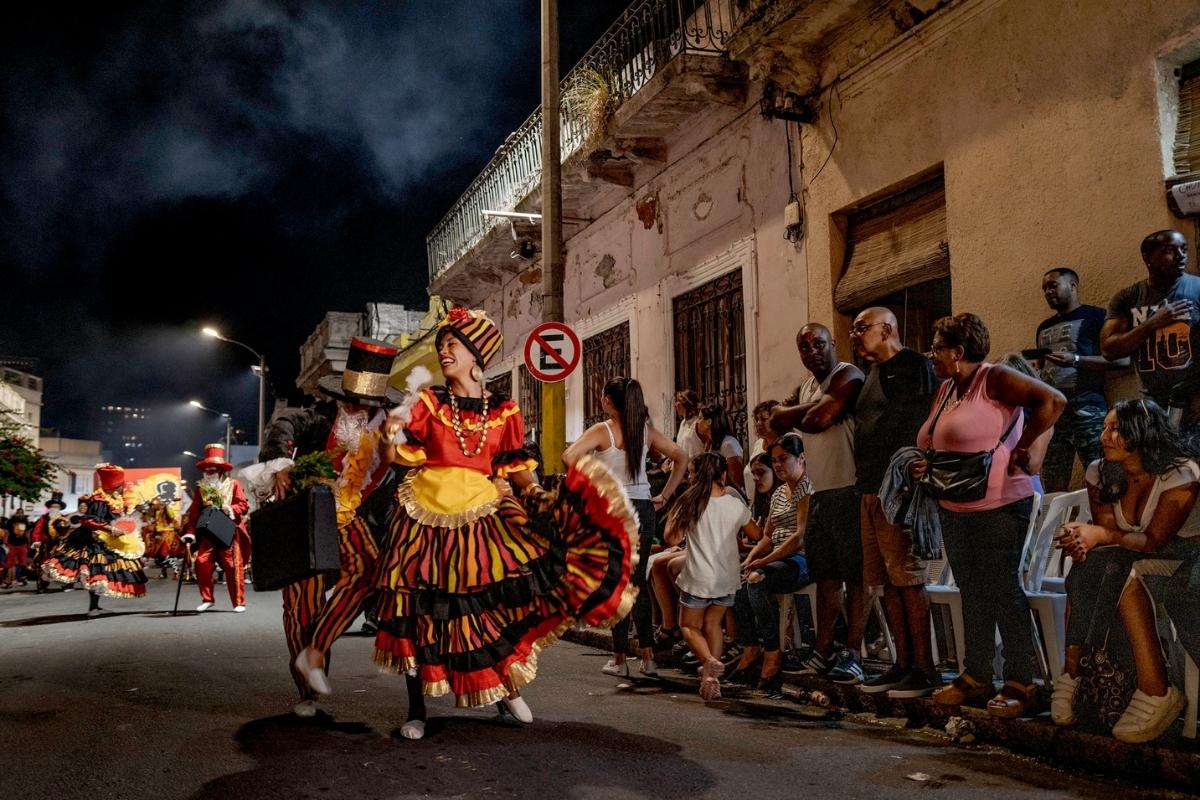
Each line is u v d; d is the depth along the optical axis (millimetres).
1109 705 4535
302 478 5461
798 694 6387
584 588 4762
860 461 6000
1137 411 4559
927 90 8422
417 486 4988
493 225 16172
